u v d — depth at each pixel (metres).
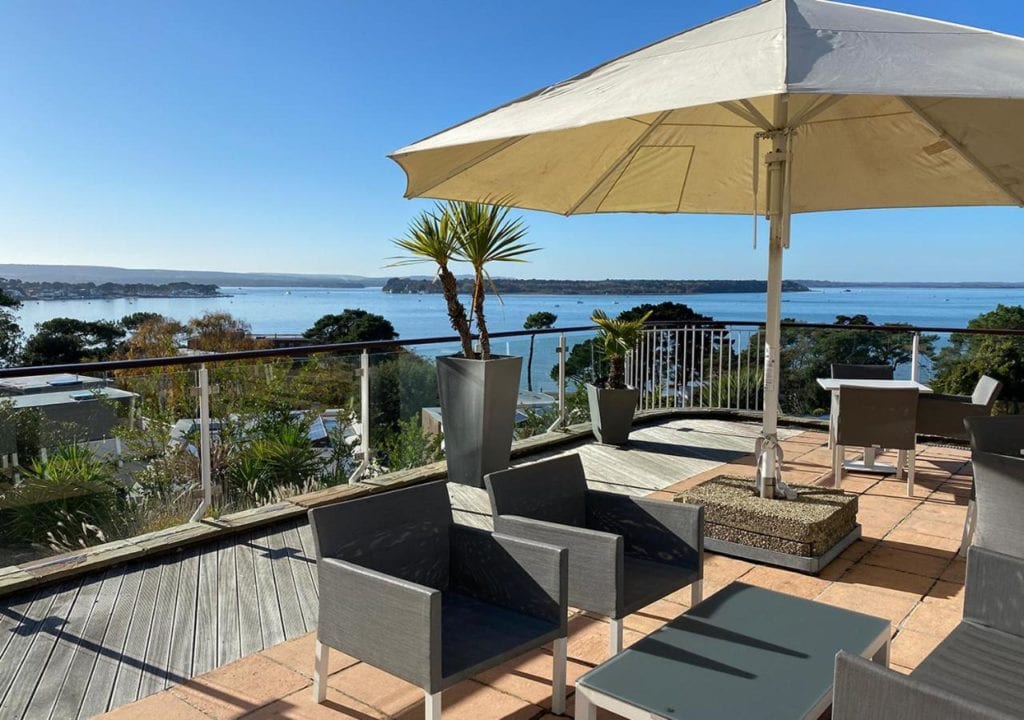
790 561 3.47
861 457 5.77
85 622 2.92
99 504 3.66
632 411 6.33
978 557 2.02
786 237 3.43
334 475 4.78
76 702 2.34
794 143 4.01
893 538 3.91
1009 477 2.71
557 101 2.44
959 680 1.74
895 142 3.80
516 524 2.51
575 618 3.01
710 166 4.19
